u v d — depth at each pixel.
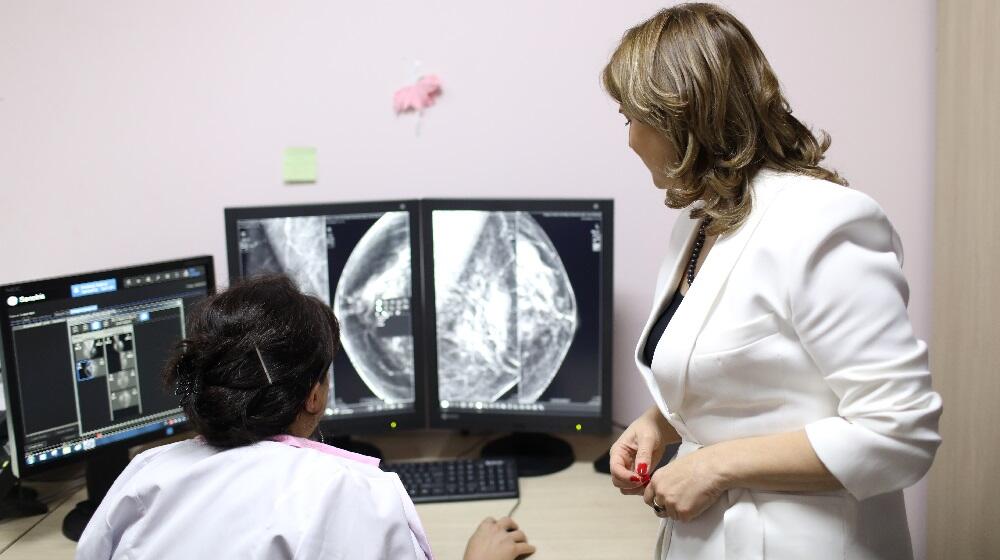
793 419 1.06
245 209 1.63
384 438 1.90
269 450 0.96
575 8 1.78
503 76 1.81
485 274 1.69
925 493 1.93
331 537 0.90
